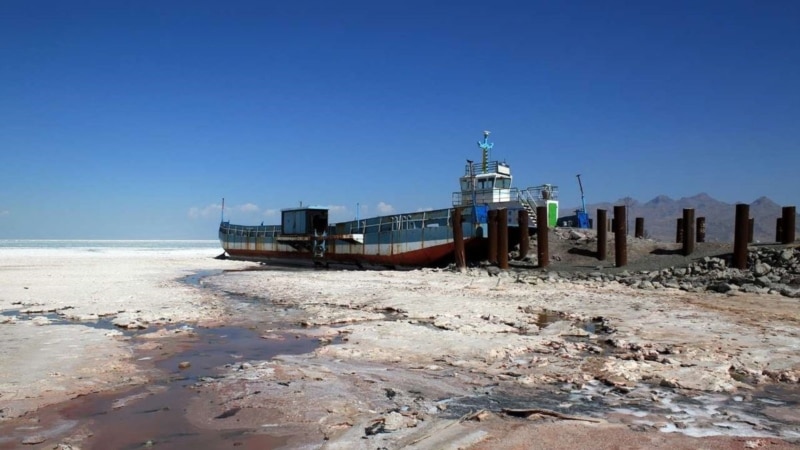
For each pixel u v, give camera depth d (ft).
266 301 80.28
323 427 26.08
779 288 73.61
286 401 30.22
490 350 43.42
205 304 75.15
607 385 33.99
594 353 43.37
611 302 69.36
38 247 379.14
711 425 26.03
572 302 70.44
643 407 29.35
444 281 98.48
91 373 36.47
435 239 128.57
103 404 30.22
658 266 97.25
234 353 44.78
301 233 173.27
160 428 26.32
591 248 114.52
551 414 27.45
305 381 34.55
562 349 44.50
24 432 25.76
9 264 166.30
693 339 46.44
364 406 29.53
